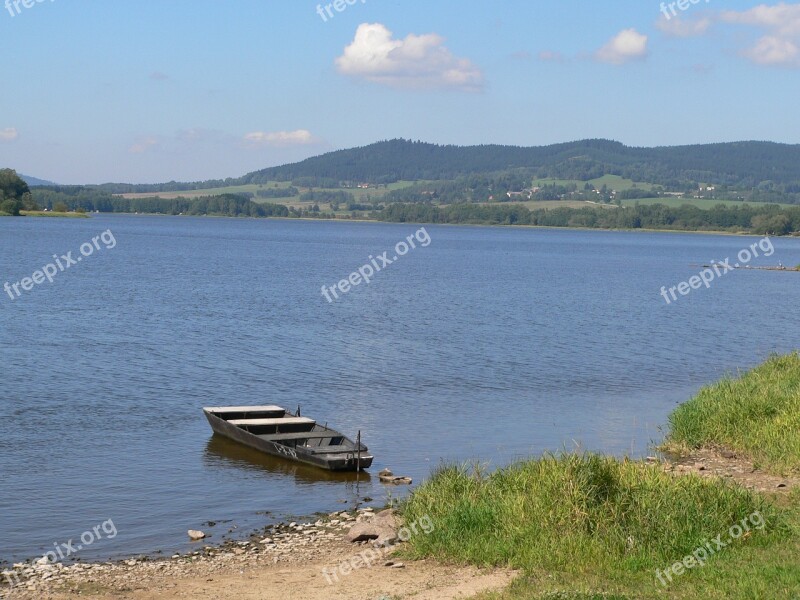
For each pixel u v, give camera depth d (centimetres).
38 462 2605
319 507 2262
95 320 5947
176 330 5594
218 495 2344
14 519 2098
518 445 2916
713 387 3209
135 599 1577
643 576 1502
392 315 6781
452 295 8731
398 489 2427
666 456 2670
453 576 1608
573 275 12488
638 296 9275
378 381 4059
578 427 3192
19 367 4138
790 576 1438
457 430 3128
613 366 4653
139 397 3594
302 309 7050
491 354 4938
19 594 1605
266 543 1944
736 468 2444
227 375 4125
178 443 2888
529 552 1628
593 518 1697
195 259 13262
